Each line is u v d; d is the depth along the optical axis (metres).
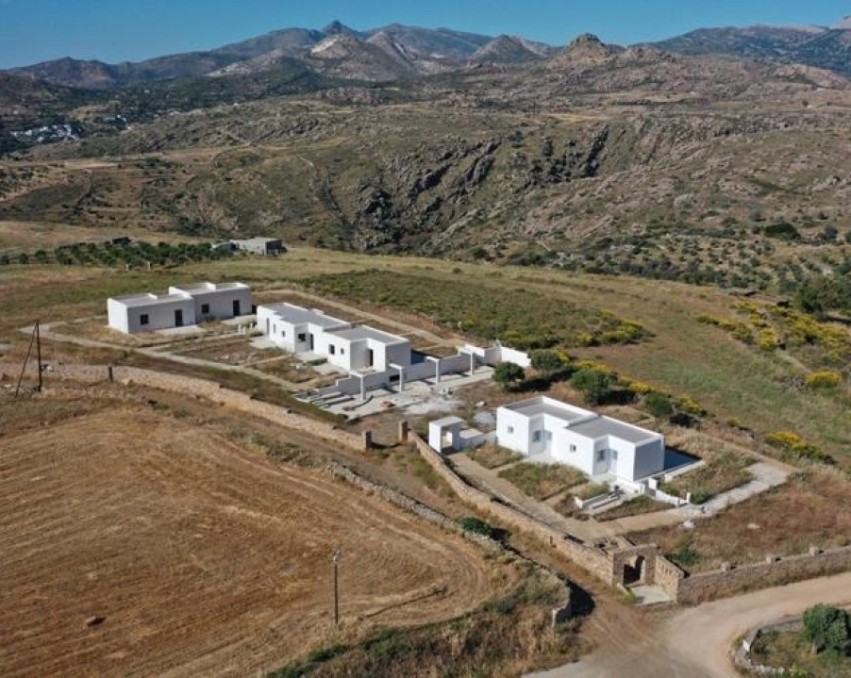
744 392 70.75
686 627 34.88
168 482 47.00
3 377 64.06
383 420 57.53
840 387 73.88
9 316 82.69
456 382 65.88
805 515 44.81
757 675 31.80
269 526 42.03
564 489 47.19
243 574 37.62
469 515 44.19
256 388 62.25
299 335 71.25
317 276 107.50
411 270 118.56
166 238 147.50
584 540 41.59
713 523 43.75
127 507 44.03
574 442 49.56
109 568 38.09
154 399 60.34
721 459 51.50
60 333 76.44
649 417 58.50
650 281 117.00
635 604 36.34
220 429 54.56
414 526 42.09
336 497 45.25
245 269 113.88
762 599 37.12
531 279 113.88
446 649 31.81
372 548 39.94
